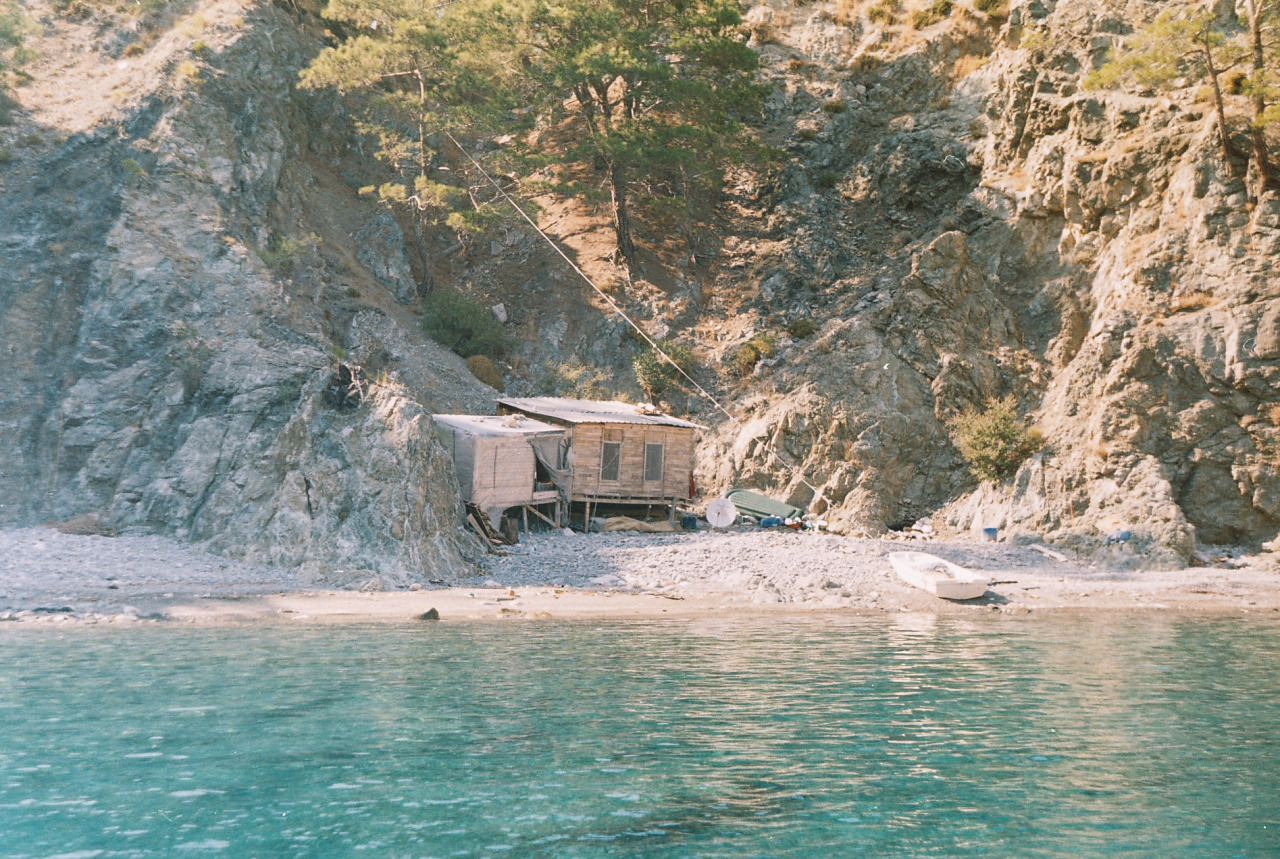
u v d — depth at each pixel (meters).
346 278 53.94
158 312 40.47
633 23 62.91
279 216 52.72
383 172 64.50
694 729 14.68
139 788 11.57
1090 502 42.75
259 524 32.69
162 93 50.38
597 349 57.69
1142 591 33.91
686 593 31.78
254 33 58.09
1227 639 24.48
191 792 11.44
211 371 38.38
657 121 61.53
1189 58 49.22
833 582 33.25
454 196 60.97
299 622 24.34
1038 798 11.73
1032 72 56.09
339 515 32.81
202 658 19.38
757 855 9.80
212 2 60.38
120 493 34.94
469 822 10.58
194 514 33.94
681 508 48.72
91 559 30.14
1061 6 57.34
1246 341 43.06
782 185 63.53
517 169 62.50
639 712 15.68
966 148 59.56
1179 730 15.10
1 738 13.49
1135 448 43.34
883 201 61.31
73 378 38.06
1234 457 42.47
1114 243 50.19
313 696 16.30
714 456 51.91
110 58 54.44
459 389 52.00
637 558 36.72
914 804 11.44
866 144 64.69
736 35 70.88
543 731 14.39
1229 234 45.59
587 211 66.19
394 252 58.78
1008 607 30.55
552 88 60.75
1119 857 9.91
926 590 32.34
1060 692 17.83
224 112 52.38
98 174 44.94
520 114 69.31
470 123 60.03
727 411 53.47
